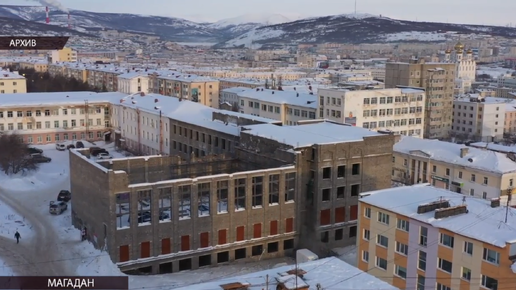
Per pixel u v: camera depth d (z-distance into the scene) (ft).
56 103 467.93
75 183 260.62
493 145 416.05
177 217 228.43
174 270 230.48
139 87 633.20
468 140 629.51
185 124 365.40
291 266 135.54
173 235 228.63
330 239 261.65
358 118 465.88
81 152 269.23
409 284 180.24
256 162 274.36
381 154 270.67
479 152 333.42
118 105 471.21
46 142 468.34
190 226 231.50
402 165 364.38
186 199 245.45
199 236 233.76
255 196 246.06
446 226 166.50
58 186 348.79
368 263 196.34
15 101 460.14
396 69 608.60
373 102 472.85
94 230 238.07
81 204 253.85
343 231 264.72
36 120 461.78
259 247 250.16
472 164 323.16
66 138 477.36
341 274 130.82
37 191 335.26
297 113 508.12
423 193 198.08
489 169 312.50
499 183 307.37
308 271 132.36
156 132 409.49
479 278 158.20
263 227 248.52
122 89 650.84
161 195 225.35
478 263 157.99
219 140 329.11
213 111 386.32
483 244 155.84
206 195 253.44
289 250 257.75
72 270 216.95
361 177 265.75
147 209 232.94
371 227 193.57
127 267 221.46
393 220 184.34
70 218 280.51
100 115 489.67
